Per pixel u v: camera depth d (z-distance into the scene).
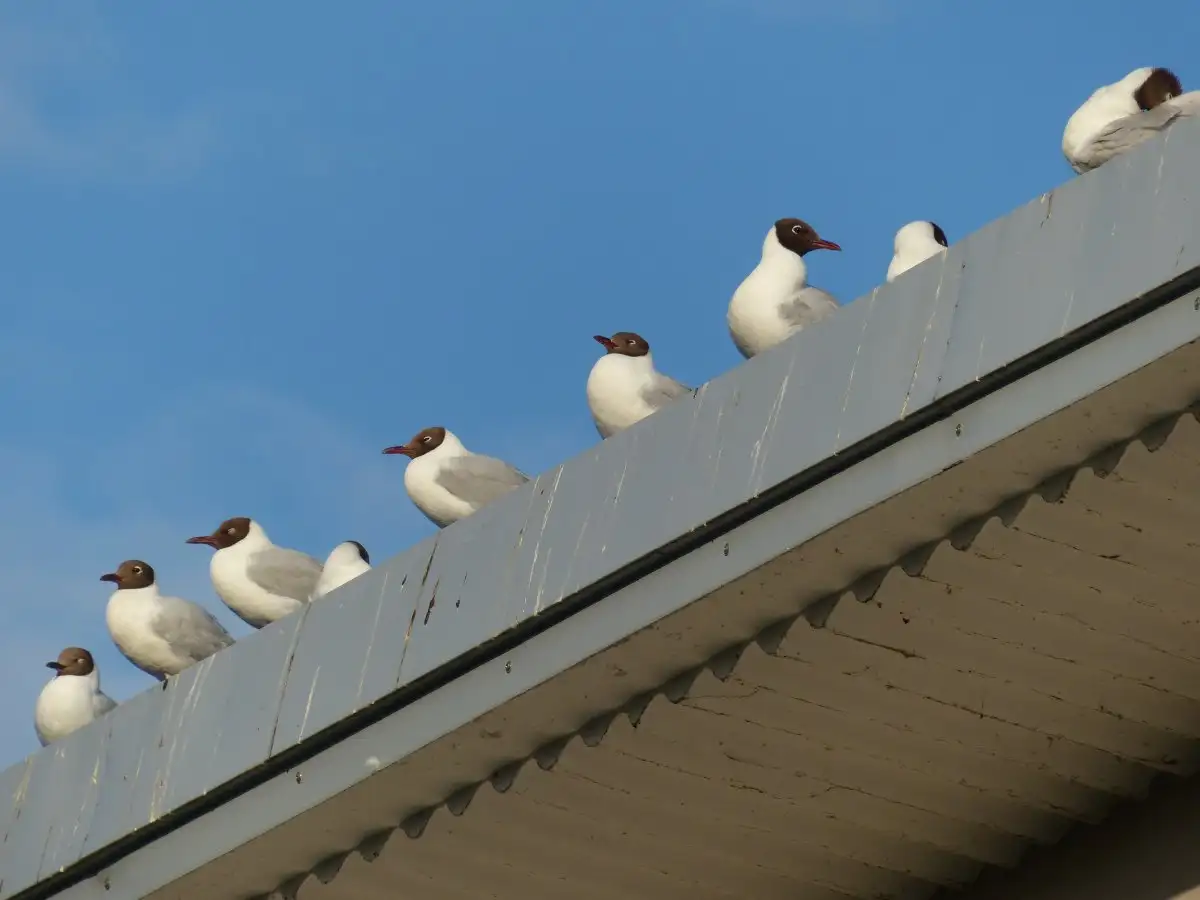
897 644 12.82
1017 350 11.34
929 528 12.12
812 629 12.68
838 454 11.95
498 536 13.50
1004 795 14.01
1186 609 12.58
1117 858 14.03
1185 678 13.13
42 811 15.73
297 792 14.23
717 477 12.45
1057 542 12.12
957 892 14.84
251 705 14.55
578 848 14.47
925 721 13.40
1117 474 11.63
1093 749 13.66
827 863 14.66
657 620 12.61
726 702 13.20
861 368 12.01
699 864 14.66
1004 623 12.68
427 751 13.59
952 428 11.66
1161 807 13.91
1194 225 10.79
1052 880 14.33
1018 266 11.51
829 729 13.45
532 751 13.70
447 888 14.95
